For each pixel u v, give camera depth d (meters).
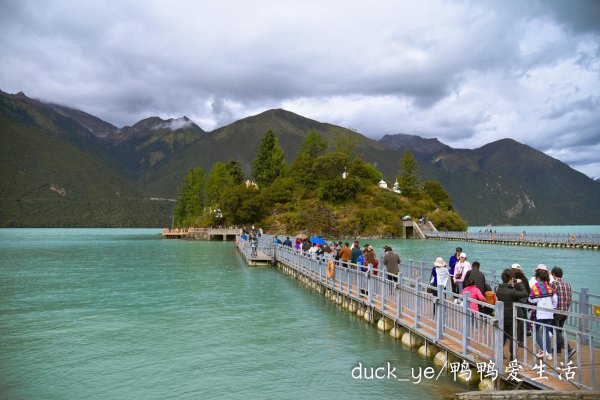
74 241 127.81
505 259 59.69
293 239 61.94
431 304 15.82
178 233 150.12
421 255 66.81
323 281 30.52
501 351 11.65
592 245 74.31
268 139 170.38
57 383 14.62
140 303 28.91
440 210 158.38
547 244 82.88
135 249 88.62
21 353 17.95
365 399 12.69
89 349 18.41
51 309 27.14
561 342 12.51
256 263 53.00
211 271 47.72
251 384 14.20
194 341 19.41
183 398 13.24
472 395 10.92
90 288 35.69
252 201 132.25
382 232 131.88
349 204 142.25
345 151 185.25
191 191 174.00
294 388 13.77
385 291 19.95
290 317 24.00
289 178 154.00
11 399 13.38
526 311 12.93
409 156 175.62
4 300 30.28
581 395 9.53
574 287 34.59
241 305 27.83
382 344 18.05
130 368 15.97
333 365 15.73
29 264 57.09
